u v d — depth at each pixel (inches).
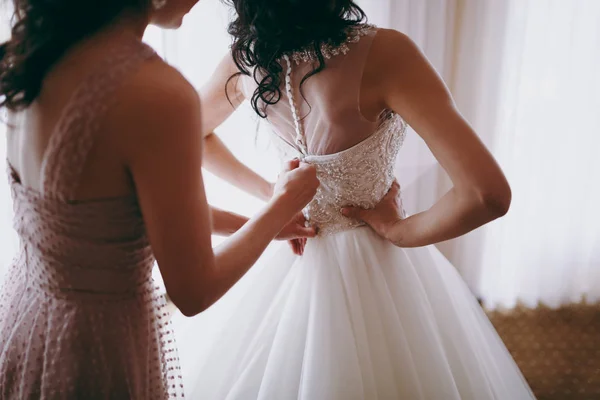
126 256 31.3
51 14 26.9
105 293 31.7
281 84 38.4
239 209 85.4
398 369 41.4
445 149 34.7
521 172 91.4
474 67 89.0
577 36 86.6
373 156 39.9
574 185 93.3
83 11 27.1
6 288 36.6
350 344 40.4
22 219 31.7
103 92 26.3
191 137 26.8
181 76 27.4
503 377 52.2
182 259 28.2
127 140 26.5
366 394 39.8
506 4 84.4
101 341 31.9
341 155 39.2
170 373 38.4
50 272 31.6
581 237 96.4
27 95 27.9
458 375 44.1
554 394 75.7
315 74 36.3
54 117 27.9
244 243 32.5
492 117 89.8
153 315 34.6
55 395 32.1
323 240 44.6
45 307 32.3
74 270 31.0
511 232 94.3
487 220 35.3
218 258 30.8
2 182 72.0
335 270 43.4
